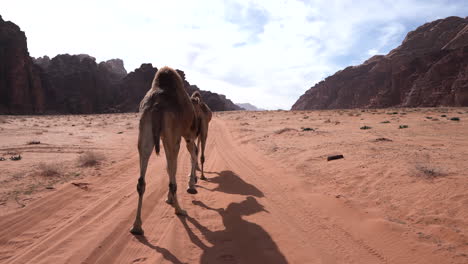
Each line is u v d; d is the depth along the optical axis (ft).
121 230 16.74
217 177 29.22
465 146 36.29
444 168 23.36
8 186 24.17
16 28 317.22
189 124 20.89
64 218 18.43
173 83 19.16
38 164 33.04
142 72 449.89
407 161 27.02
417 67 407.85
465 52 331.36
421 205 18.16
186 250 14.74
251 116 162.09
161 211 19.95
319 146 40.83
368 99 515.50
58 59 416.67
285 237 15.92
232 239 15.87
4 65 291.79
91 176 28.17
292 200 21.71
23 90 302.86
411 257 13.37
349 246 14.82
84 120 153.69
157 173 30.07
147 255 14.32
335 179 25.41
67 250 14.46
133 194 23.09
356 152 34.09
